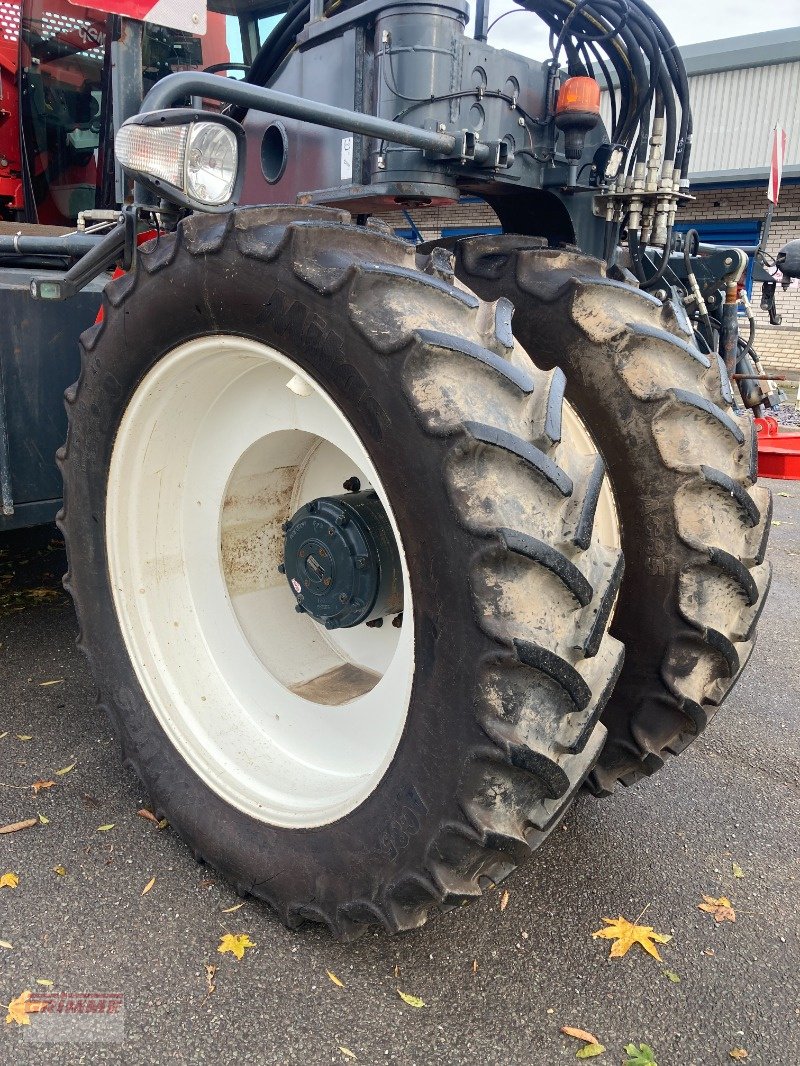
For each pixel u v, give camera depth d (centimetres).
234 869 190
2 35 340
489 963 179
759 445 314
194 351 176
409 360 136
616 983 175
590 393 185
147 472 205
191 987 170
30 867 204
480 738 139
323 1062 154
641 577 185
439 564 139
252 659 219
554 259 199
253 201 262
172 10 199
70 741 262
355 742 198
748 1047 162
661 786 252
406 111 208
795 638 373
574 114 223
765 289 366
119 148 167
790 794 250
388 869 158
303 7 276
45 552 443
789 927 194
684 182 246
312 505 194
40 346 258
